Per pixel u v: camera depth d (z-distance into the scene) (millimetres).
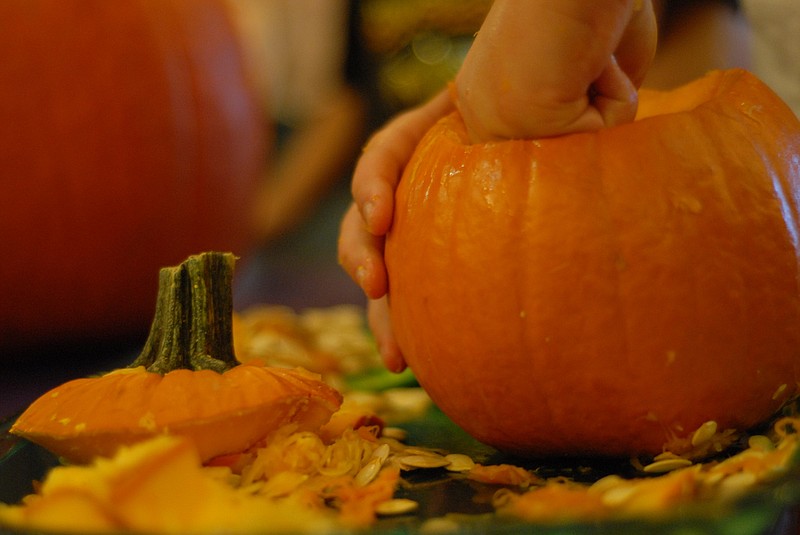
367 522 485
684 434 545
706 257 528
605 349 535
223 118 1044
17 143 900
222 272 573
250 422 529
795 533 490
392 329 620
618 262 530
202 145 1013
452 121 604
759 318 535
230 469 533
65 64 918
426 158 579
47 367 974
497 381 554
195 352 562
